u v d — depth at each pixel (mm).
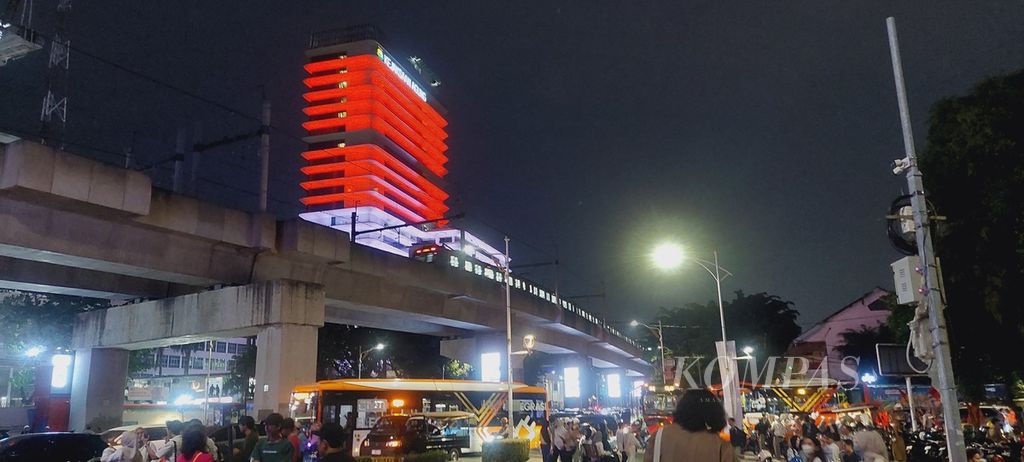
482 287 51688
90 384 41125
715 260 32031
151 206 30969
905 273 10617
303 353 35062
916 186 10875
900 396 39062
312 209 158375
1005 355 23344
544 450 22266
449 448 30016
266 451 8984
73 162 27672
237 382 79812
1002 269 20750
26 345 46375
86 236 29578
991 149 20766
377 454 26172
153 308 39188
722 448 4852
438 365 72750
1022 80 21266
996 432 19547
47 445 17109
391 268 43312
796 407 36688
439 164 196125
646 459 5051
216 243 34656
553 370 93062
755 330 78625
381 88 168125
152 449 14672
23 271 34375
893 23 11836
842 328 64125
